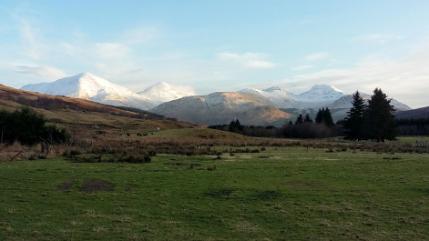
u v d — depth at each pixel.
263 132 163.62
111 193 25.36
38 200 23.47
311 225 19.58
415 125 169.00
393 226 19.52
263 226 19.38
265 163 40.78
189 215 20.97
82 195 24.77
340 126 161.25
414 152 58.91
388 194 25.77
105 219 20.00
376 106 107.94
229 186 27.67
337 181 30.06
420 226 19.52
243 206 22.70
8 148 51.12
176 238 17.50
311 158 46.72
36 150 49.88
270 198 24.56
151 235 17.80
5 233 17.66
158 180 29.66
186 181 29.39
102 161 40.88
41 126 62.03
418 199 24.45
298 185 28.45
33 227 18.55
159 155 49.97
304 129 149.62
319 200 24.12
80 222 19.41
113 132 124.00
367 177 31.84
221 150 59.22
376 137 106.00
